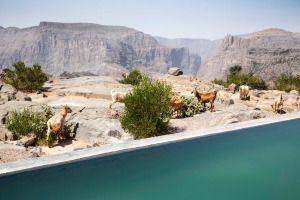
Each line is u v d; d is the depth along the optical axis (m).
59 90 25.33
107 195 7.36
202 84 33.66
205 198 7.49
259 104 22.03
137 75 31.00
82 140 12.41
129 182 8.09
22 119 11.89
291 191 8.03
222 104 19.30
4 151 9.66
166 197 7.47
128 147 9.80
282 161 9.96
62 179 7.95
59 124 11.42
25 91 25.58
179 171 8.91
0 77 31.77
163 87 12.87
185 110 16.06
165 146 10.53
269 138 12.26
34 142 11.60
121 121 12.37
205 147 10.91
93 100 18.33
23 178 7.75
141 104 12.14
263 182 8.47
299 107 20.11
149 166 9.16
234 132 12.62
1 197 6.97
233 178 8.61
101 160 9.12
